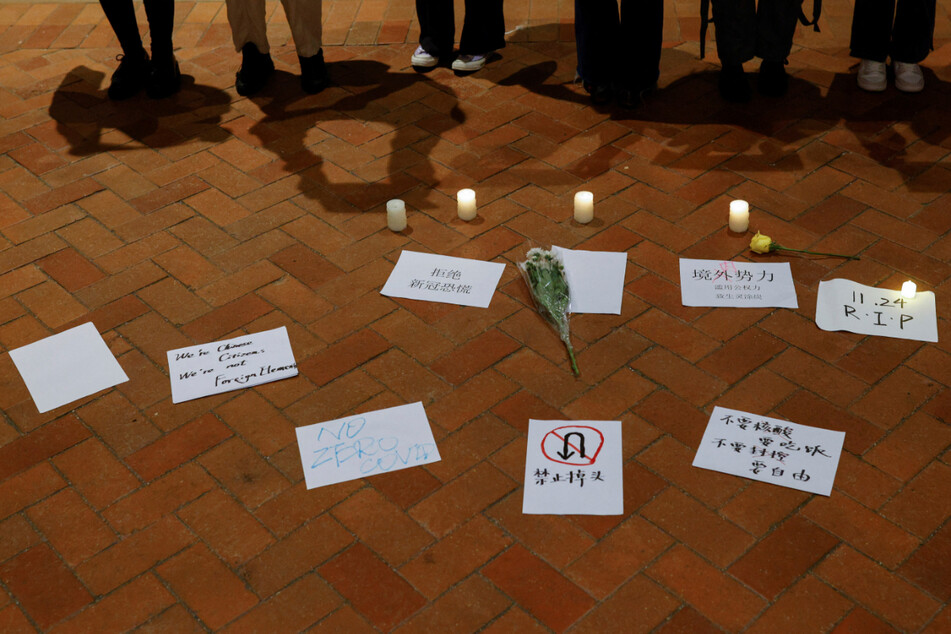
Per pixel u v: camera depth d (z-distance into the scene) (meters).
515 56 4.95
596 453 2.74
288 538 2.55
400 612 2.36
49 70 4.98
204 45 5.16
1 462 2.82
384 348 3.15
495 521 2.57
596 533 2.53
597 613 2.33
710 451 2.73
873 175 3.88
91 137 4.38
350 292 3.40
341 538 2.55
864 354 3.04
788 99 4.43
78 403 3.00
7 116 4.57
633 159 4.07
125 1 4.50
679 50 4.90
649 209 3.75
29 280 3.53
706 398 2.91
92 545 2.56
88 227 3.79
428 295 3.36
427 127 4.36
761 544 2.47
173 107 4.59
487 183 3.96
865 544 2.46
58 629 2.36
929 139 4.10
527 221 3.72
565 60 4.89
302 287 3.43
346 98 4.62
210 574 2.47
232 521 2.61
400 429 2.85
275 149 4.24
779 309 3.23
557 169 4.03
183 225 3.78
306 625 2.34
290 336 3.22
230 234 3.72
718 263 3.45
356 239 3.66
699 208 3.75
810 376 2.97
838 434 2.77
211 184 4.02
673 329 3.17
